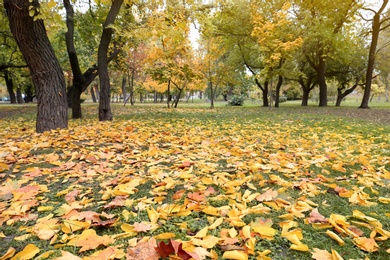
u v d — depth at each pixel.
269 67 13.45
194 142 4.18
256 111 13.12
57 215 1.62
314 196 2.02
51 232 1.40
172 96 43.81
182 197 1.96
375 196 2.06
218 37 16.58
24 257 1.17
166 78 14.81
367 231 1.51
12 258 1.16
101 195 2.02
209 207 1.65
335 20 14.08
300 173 2.54
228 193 2.01
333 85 34.84
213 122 7.45
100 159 3.11
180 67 14.88
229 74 19.28
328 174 2.59
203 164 2.71
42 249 1.31
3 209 1.68
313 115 9.77
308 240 1.41
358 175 2.57
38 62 5.06
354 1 13.21
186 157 3.09
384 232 1.38
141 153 3.28
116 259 1.19
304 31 13.56
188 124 6.93
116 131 5.22
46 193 2.07
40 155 3.20
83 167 2.72
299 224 1.58
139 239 1.37
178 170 2.62
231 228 1.47
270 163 2.90
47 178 2.40
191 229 1.48
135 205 1.83
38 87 5.23
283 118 8.66
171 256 1.09
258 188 2.17
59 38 12.45
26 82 29.97
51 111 5.29
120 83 36.62
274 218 1.64
